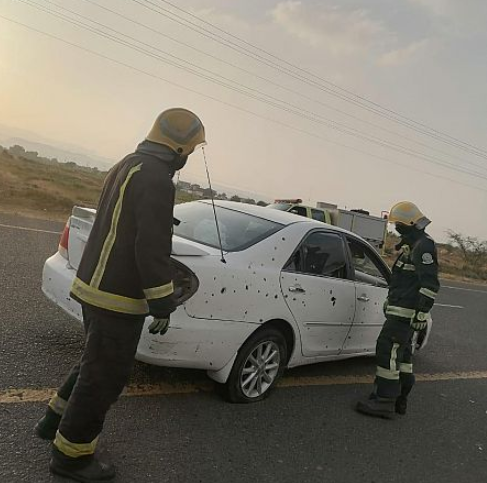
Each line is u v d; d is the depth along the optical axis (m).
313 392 4.93
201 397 4.17
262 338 4.18
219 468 3.24
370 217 25.77
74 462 2.73
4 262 7.05
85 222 4.19
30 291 5.95
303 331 4.57
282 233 4.51
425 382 6.07
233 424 3.86
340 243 5.11
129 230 2.59
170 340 3.55
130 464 3.05
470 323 10.98
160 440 3.40
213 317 3.75
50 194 17.12
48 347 4.46
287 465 3.47
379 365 4.75
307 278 4.54
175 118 2.66
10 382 3.70
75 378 2.95
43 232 10.48
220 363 3.91
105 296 2.61
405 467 3.83
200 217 4.68
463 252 38.38
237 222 4.59
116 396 2.74
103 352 2.65
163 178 2.56
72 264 4.27
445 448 4.33
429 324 6.85
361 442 4.09
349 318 5.11
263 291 4.09
